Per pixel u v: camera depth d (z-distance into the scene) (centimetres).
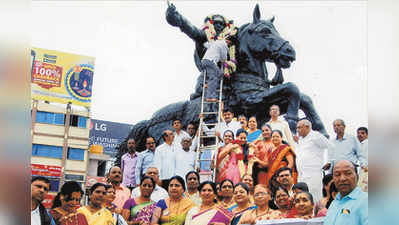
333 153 824
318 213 771
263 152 840
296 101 874
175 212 772
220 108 867
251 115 883
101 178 807
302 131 842
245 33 918
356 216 706
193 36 898
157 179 813
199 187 784
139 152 831
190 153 845
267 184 816
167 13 873
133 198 786
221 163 835
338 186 735
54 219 726
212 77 876
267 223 764
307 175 817
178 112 866
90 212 745
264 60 920
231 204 779
